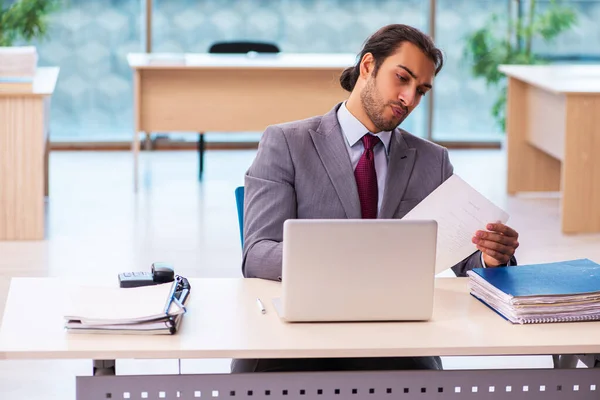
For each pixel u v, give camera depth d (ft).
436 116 29.73
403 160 9.30
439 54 8.68
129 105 28.63
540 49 29.30
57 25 27.76
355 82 9.25
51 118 28.27
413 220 7.23
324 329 7.22
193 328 7.18
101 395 6.93
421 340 7.02
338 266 7.22
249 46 24.57
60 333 6.98
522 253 17.90
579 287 7.70
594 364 7.89
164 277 8.03
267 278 8.57
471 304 7.94
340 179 9.08
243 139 29.12
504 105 29.43
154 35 28.27
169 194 22.84
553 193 23.38
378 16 28.99
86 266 16.69
